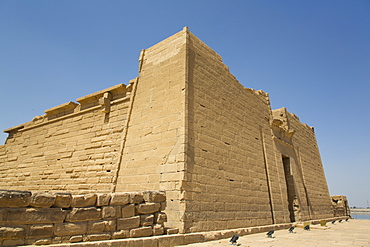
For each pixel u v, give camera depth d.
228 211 9.80
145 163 9.63
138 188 9.38
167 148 9.17
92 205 5.52
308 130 24.70
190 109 9.59
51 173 13.73
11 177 15.79
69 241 4.90
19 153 16.44
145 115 10.73
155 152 9.52
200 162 9.19
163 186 8.65
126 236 5.83
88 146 12.91
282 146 17.19
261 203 12.23
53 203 4.90
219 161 10.24
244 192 11.21
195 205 8.34
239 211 10.45
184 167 8.38
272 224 12.47
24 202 4.52
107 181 11.12
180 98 9.66
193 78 10.32
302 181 18.88
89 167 12.23
